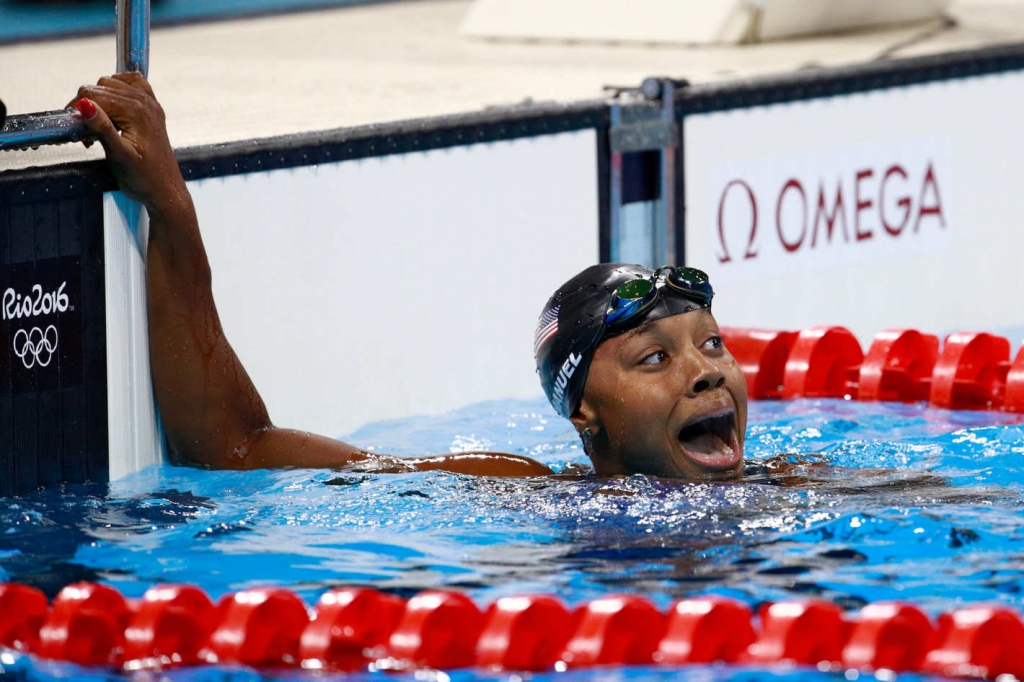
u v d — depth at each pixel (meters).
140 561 8.65
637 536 8.77
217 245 11.97
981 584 7.88
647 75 17.25
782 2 19.91
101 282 10.60
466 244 13.90
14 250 10.05
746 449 11.43
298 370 12.69
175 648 7.31
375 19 24.97
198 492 10.16
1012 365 13.09
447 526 9.16
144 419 10.94
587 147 14.80
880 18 21.17
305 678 6.99
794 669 6.82
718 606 7.06
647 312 9.55
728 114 15.73
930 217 17.75
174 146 11.93
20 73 17.27
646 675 6.84
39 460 10.34
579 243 14.87
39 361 10.28
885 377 13.63
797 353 14.02
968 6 23.92
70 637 7.30
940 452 10.97
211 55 20.31
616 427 9.69
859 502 9.33
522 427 12.98
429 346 13.70
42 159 10.55
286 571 8.40
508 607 7.14
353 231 12.96
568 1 21.86
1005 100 18.33
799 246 16.56
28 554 8.81
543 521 9.15
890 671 6.77
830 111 16.66
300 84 16.89
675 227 15.45
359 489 10.02
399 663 7.09
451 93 15.97
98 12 33.62
